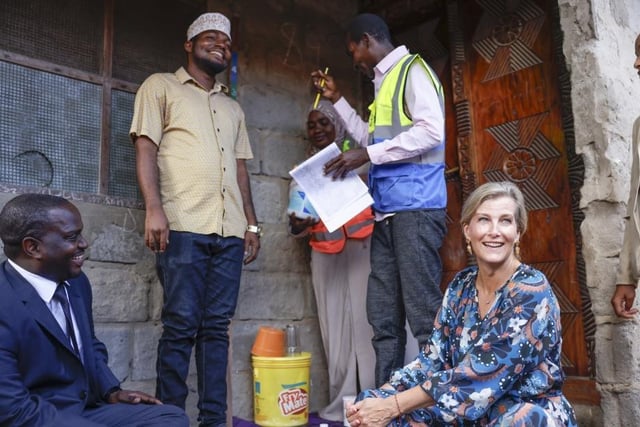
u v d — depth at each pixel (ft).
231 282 9.17
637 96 10.39
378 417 5.96
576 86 10.00
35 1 9.59
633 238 8.82
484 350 5.81
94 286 9.50
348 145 12.06
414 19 13.09
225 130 9.48
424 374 6.68
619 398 9.13
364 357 11.28
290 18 13.02
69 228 6.35
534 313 5.84
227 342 9.16
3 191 8.82
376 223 9.44
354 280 11.54
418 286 8.71
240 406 11.05
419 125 8.79
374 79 9.91
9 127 9.11
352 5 14.15
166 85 9.16
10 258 6.33
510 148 11.37
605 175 9.54
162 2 11.17
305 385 10.84
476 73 11.99
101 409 6.62
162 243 8.31
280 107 12.59
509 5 11.61
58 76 9.73
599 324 9.45
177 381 8.43
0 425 5.64
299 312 12.25
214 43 9.53
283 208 12.35
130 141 10.50
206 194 8.87
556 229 10.60
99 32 10.30
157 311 10.26
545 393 5.97
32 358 6.07
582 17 10.04
